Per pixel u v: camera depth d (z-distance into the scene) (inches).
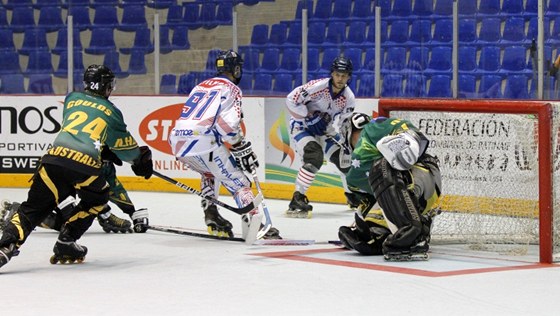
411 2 829.2
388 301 368.5
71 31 872.9
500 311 350.6
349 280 413.1
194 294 384.8
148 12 921.5
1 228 590.9
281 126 770.8
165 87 871.1
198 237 569.3
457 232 533.0
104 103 466.0
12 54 962.1
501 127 523.8
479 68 776.9
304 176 665.6
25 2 972.6
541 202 458.6
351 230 490.0
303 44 805.9
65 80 911.7
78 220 460.1
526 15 765.9
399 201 457.4
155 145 836.0
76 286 404.5
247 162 536.4
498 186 525.3
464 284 402.6
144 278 423.8
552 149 457.7
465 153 537.0
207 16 885.8
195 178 823.1
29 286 405.1
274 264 459.2
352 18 853.2
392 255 463.2
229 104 530.9
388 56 820.6
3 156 869.8
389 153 450.3
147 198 788.0
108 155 509.4
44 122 860.0
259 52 873.5
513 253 494.0
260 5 876.0
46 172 439.2
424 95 789.2
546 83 709.9
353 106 673.0
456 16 736.3
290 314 346.6
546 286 398.3
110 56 911.0
